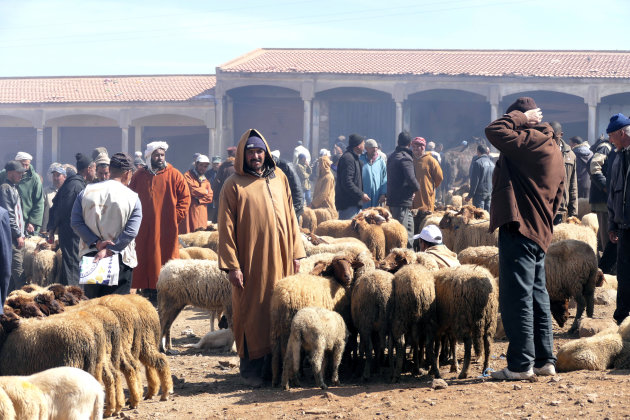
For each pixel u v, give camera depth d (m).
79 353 5.76
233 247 7.07
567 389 5.46
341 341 6.65
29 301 6.16
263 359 7.14
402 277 6.56
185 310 11.91
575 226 9.72
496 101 34.59
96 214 7.48
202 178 15.38
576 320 8.26
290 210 7.50
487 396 5.51
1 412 4.45
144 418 5.89
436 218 13.34
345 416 5.34
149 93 39.38
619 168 7.73
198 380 7.36
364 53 40.12
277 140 39.72
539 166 5.99
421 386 6.27
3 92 40.56
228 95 38.75
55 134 40.62
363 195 13.46
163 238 10.02
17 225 12.05
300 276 7.00
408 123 37.69
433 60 37.72
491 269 8.70
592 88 33.72
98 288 7.59
